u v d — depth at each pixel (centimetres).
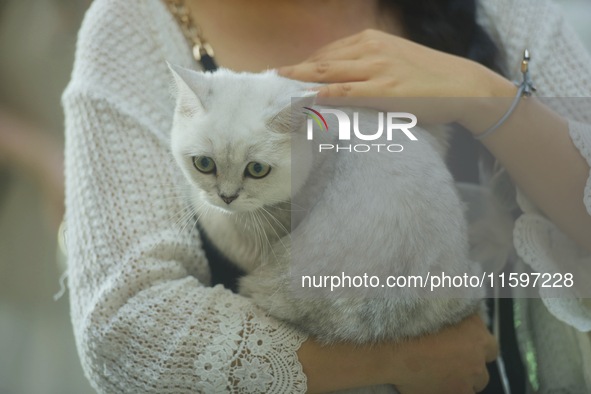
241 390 95
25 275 187
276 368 96
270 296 102
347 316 99
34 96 186
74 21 188
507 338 121
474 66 114
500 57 124
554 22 124
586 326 110
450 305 103
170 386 95
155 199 105
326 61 113
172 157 110
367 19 127
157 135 109
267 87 108
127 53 112
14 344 187
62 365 187
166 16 118
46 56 186
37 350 187
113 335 96
